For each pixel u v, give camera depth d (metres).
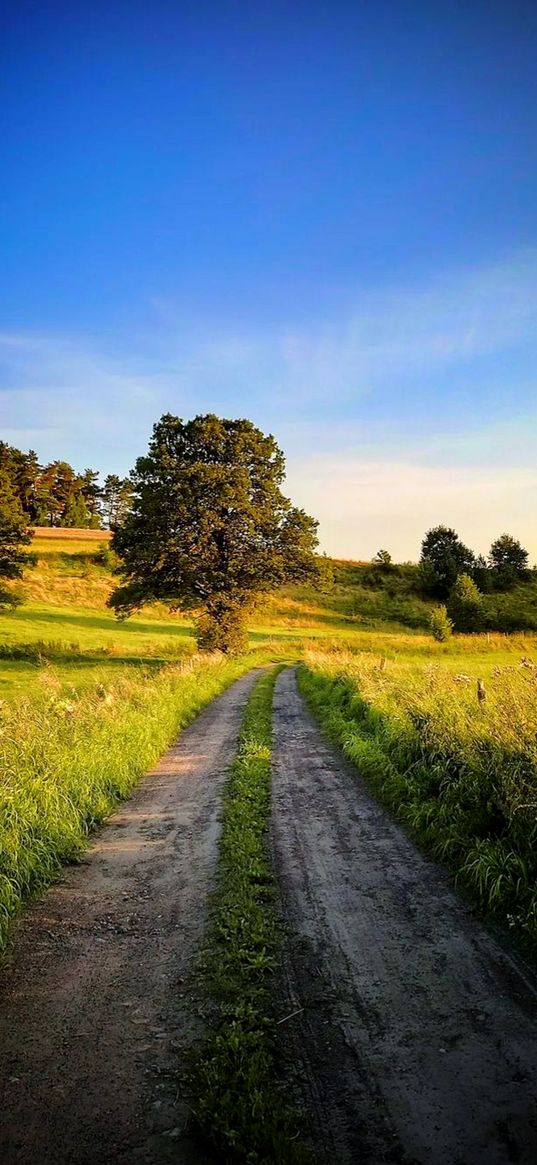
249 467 40.03
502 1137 3.24
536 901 5.45
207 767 11.90
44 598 64.69
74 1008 4.51
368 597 93.56
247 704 20.39
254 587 39.25
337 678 21.95
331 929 5.54
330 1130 3.33
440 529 116.00
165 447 38.53
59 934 5.65
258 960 4.96
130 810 9.38
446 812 7.73
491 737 8.44
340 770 11.45
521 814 6.54
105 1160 3.17
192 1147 3.26
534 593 104.19
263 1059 3.81
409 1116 3.40
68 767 9.41
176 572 37.56
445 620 55.12
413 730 10.74
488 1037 4.02
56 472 130.75
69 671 29.56
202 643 37.91
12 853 6.74
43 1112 3.51
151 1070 3.84
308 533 40.09
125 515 39.69
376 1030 4.14
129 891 6.53
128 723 12.95
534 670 13.65
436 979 4.71
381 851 7.39
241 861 7.02
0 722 11.53
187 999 4.57
